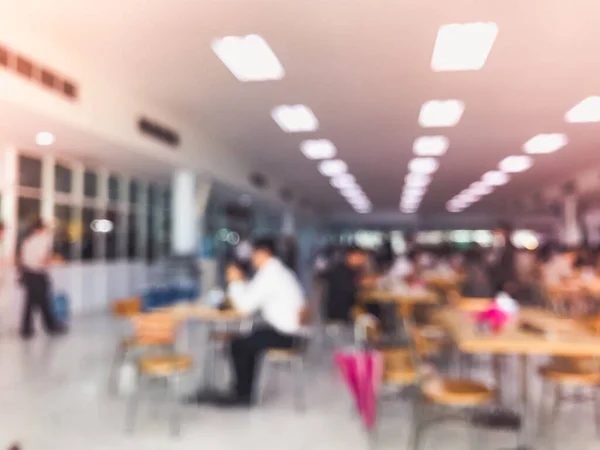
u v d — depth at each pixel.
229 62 6.03
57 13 4.84
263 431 3.70
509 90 6.86
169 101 7.73
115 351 6.22
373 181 16.14
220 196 15.10
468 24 4.90
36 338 7.07
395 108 7.77
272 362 5.76
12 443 3.44
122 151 7.99
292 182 16.78
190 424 3.83
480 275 6.12
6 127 6.44
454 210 27.23
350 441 3.52
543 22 4.82
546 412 4.05
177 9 4.67
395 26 4.93
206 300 4.84
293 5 4.54
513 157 11.79
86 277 9.85
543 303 5.84
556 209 19.59
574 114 8.08
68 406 4.19
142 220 12.06
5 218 8.06
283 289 4.27
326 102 7.52
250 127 9.22
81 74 6.29
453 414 3.93
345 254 6.45
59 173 9.20
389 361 3.90
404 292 6.12
